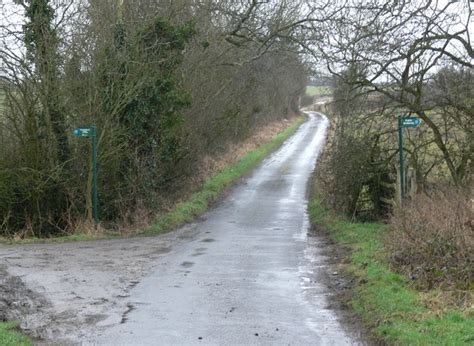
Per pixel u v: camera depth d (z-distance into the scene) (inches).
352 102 676.7
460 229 381.7
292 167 1407.5
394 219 477.7
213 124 1139.3
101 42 742.5
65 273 450.3
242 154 1537.9
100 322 320.5
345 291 389.4
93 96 732.0
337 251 538.6
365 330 305.9
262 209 874.1
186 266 479.2
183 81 930.7
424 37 577.3
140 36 775.7
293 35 927.0
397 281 378.6
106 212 753.6
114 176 757.9
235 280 425.7
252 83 1428.4
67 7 732.7
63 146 729.6
